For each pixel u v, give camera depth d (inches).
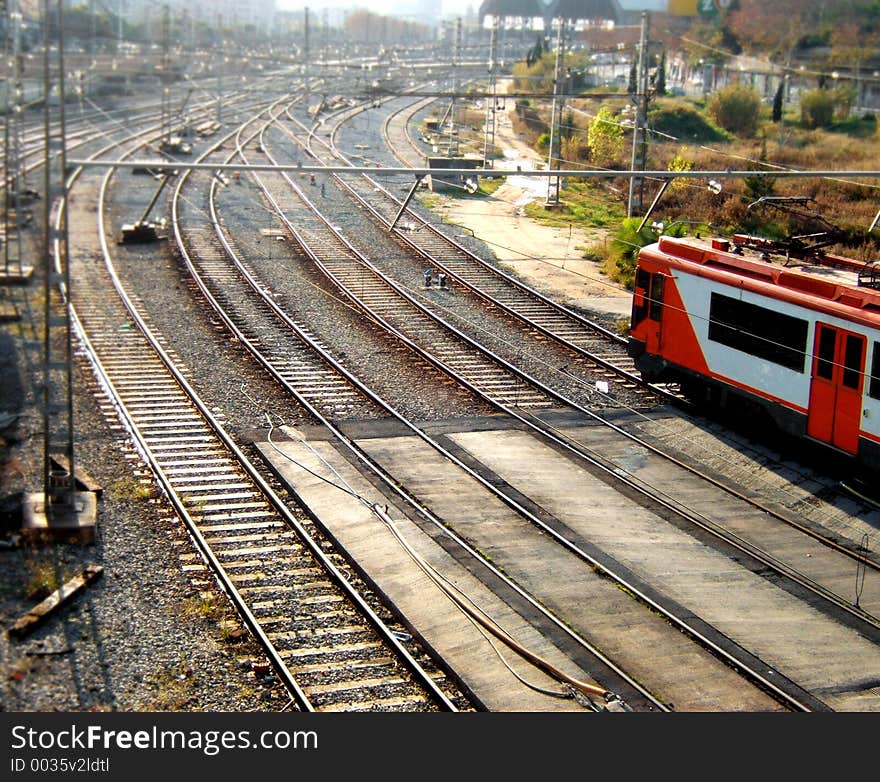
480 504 592.7
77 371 764.6
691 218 1461.6
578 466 653.3
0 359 778.8
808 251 706.2
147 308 928.3
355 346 855.7
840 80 2610.7
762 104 2527.1
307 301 973.8
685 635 469.4
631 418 738.8
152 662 422.6
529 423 716.7
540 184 1731.1
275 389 756.0
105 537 522.9
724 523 586.9
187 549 519.8
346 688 413.7
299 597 482.3
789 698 420.2
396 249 1185.4
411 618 466.0
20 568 486.9
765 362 683.4
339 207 1400.1
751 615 490.9
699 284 733.9
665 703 414.6
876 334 601.0
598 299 1022.4
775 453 689.0
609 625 473.4
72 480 523.2
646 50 1309.1
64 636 434.6
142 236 1162.0
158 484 588.7
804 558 551.8
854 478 645.9
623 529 571.2
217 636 446.0
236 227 1263.5
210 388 745.6
